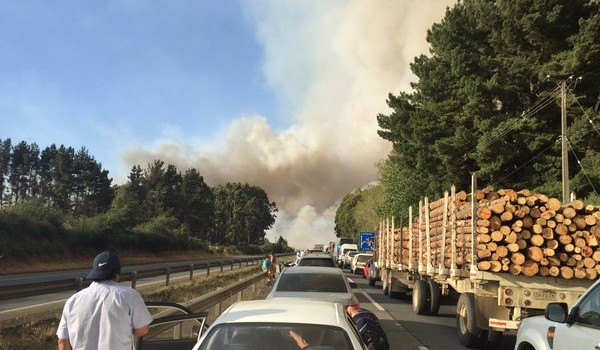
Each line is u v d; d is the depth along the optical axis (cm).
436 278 1548
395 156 5047
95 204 12269
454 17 4372
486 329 1119
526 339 643
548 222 1107
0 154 12269
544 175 3978
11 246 4491
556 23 3884
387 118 4988
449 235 1352
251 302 564
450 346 1216
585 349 506
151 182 13962
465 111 4131
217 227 18550
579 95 3850
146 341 614
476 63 4309
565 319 553
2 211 4847
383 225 2703
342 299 1027
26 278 3356
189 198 14375
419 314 1752
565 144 3181
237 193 19538
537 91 4169
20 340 984
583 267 1098
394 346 1212
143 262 6756
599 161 3656
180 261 7481
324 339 468
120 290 466
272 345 461
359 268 4519
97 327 454
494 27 4306
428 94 4562
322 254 1986
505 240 1106
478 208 1135
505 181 4209
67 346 466
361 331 768
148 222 9281
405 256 2077
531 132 3962
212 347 461
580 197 3828
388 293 2427
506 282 1096
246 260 4881
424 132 4403
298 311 511
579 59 3597
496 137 3891
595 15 3622
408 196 5294
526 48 4144
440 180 4600
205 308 1206
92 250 6153
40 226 5253
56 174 12169
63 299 1864
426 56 4816
